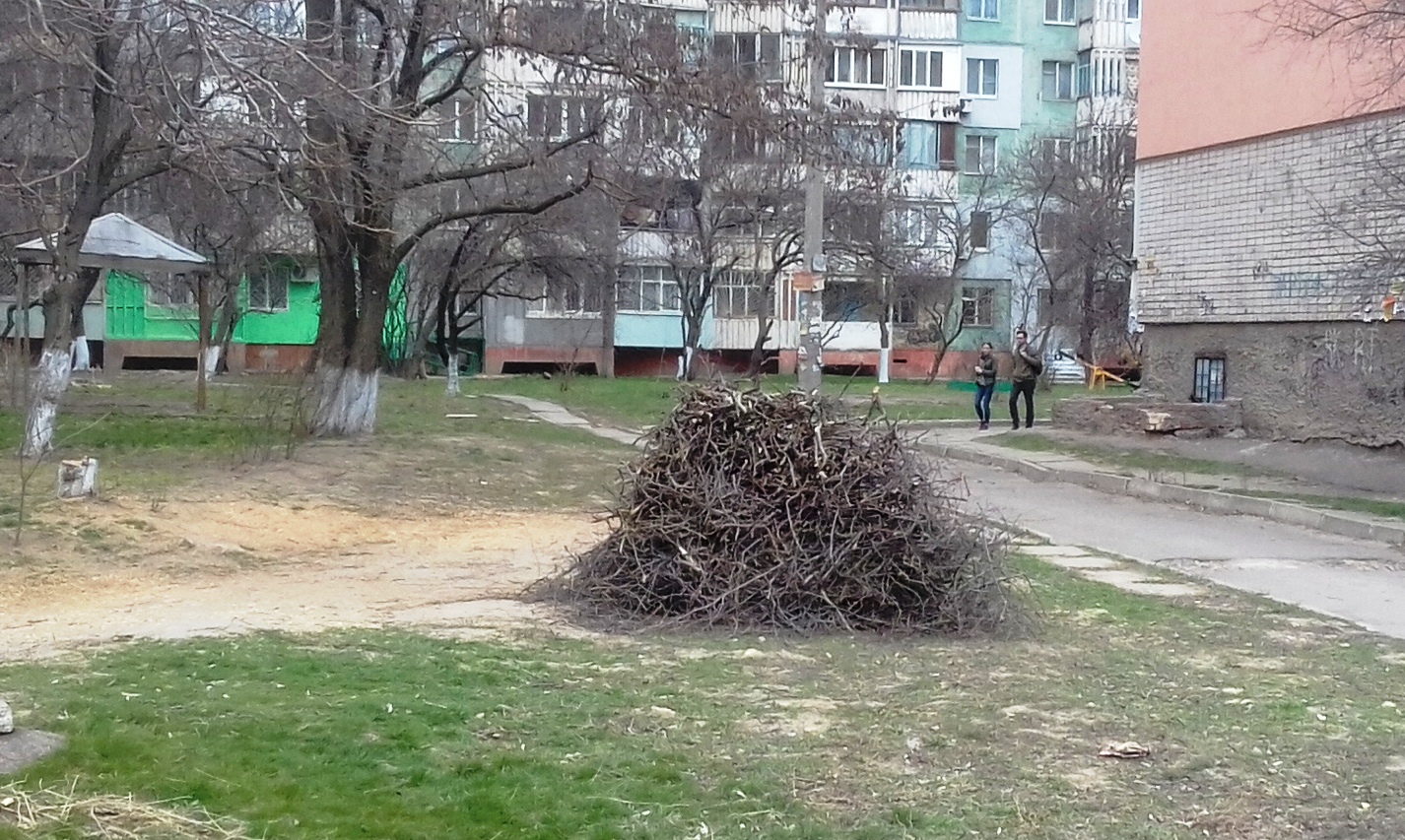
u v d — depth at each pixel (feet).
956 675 23.90
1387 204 53.36
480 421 78.69
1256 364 69.15
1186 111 72.90
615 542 29.09
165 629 26.11
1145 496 56.65
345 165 45.11
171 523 37.47
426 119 59.88
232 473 47.85
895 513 27.91
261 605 29.30
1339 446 63.93
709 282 148.97
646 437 30.04
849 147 103.30
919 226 157.28
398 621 27.43
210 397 86.38
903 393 124.57
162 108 41.42
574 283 140.46
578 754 17.88
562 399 107.14
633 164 60.29
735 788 16.69
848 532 27.86
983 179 163.63
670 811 15.71
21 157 55.47
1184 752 19.06
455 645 24.80
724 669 23.80
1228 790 17.35
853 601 27.68
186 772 16.14
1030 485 60.70
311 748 17.46
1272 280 67.67
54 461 47.11
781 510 28.07
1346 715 21.57
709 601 27.58
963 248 159.12
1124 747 18.94
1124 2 166.71
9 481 41.83
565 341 160.97
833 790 16.89
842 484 27.96
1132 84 165.07
